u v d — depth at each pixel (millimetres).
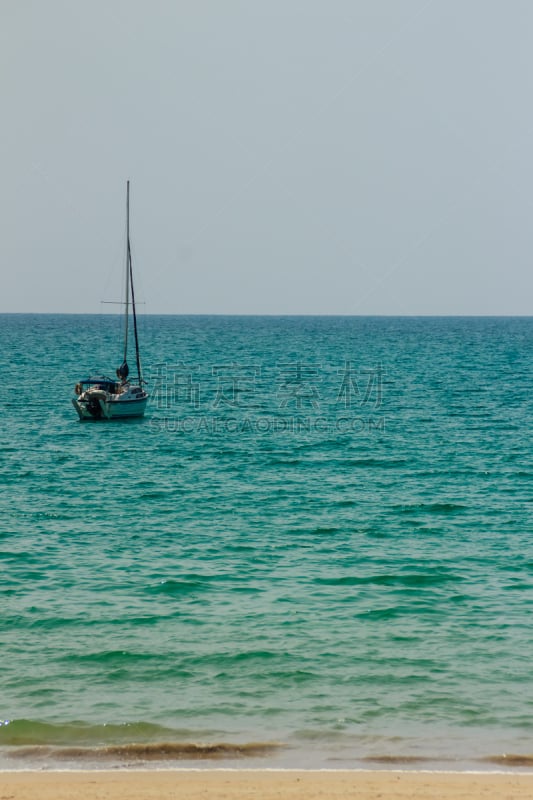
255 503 76312
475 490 82125
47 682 38156
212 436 117000
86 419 130375
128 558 57969
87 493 80562
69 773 30250
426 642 42969
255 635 43719
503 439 114062
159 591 50750
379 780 29672
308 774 30281
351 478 88250
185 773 30328
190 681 38469
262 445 109250
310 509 74000
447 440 113000
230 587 51656
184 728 34156
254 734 33750
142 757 31812
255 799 27938
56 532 65250
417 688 37812
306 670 39594
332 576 54062
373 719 35000
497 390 179375
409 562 57375
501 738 33500
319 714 35406
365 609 47781
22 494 79875
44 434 118312
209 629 44531
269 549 60656
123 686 37906
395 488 83188
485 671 39594
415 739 33375
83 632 43969
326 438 114750
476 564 57031
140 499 78062
